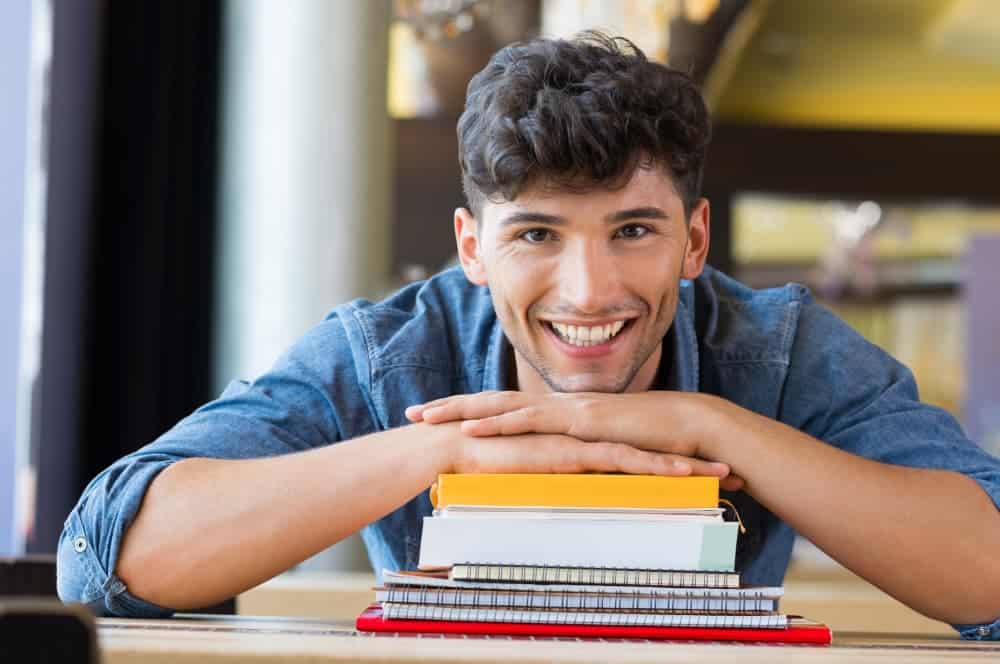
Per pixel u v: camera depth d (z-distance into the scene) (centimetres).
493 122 115
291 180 362
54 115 357
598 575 94
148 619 109
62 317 364
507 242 118
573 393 116
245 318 363
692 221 130
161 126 400
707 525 94
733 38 563
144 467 116
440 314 148
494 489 96
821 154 610
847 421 135
